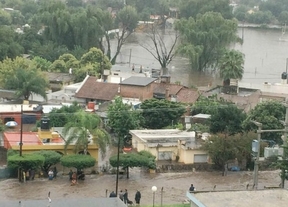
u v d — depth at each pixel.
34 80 109.81
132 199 62.66
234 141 75.25
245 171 75.44
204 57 170.12
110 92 110.75
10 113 96.88
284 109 82.75
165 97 111.06
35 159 67.75
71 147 74.25
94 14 179.25
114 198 43.06
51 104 105.88
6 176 69.00
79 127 73.62
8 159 67.50
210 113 94.44
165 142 79.31
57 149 74.25
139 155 71.38
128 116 87.31
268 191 40.72
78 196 63.16
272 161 66.56
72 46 175.25
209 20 173.62
